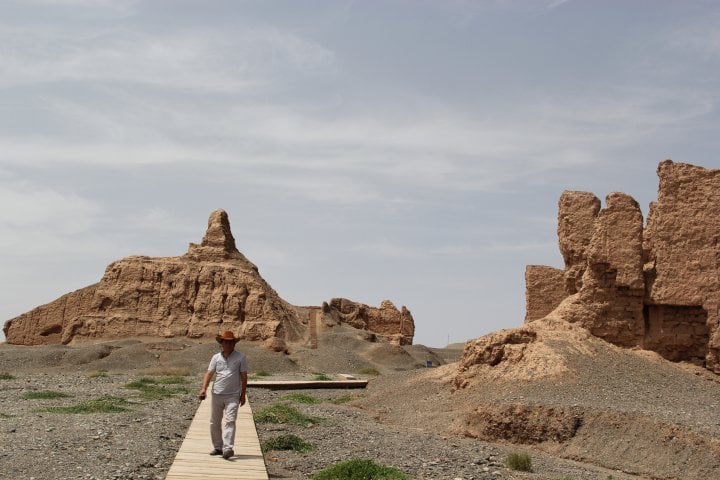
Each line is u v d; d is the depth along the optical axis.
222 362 16.75
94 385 43.34
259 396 40.00
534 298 44.28
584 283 36.44
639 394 28.14
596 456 22.88
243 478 14.27
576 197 39.56
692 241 35.22
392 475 16.62
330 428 26.69
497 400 27.67
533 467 20.91
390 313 124.06
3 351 76.25
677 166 36.00
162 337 88.62
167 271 94.06
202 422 22.38
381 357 89.75
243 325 88.31
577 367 30.55
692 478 20.45
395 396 35.78
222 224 103.12
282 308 100.69
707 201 35.28
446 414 29.83
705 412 25.56
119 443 19.59
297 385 47.97
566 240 39.25
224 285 92.69
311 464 19.05
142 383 44.75
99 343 86.38
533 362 31.33
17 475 14.95
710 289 34.53
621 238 35.94
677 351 35.31
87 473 15.41
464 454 22.08
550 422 25.06
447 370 36.44
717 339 33.84
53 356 73.69
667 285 35.22
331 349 87.00
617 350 33.41
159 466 16.95
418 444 23.66
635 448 22.61
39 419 23.92
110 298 92.31
